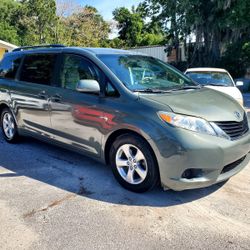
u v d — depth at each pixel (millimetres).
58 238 2910
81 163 4820
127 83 3916
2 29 32781
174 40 25562
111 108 3801
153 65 4656
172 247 2771
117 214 3320
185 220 3203
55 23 31344
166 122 3389
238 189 3916
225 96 4305
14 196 3744
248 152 3852
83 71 4277
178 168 3340
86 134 4172
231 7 20922
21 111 5324
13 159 5023
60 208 3453
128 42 47312
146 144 3541
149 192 3791
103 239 2891
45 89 4750
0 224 3143
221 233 2977
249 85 18562
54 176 4328
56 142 4750
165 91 3982
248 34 22297
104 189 3912
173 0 23156
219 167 3389
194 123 3359
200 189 3904
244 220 3199
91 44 34750
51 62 4801
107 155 4082
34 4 30359
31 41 31500
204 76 8938
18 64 5504
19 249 2750
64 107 4402
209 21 22219
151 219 3223
